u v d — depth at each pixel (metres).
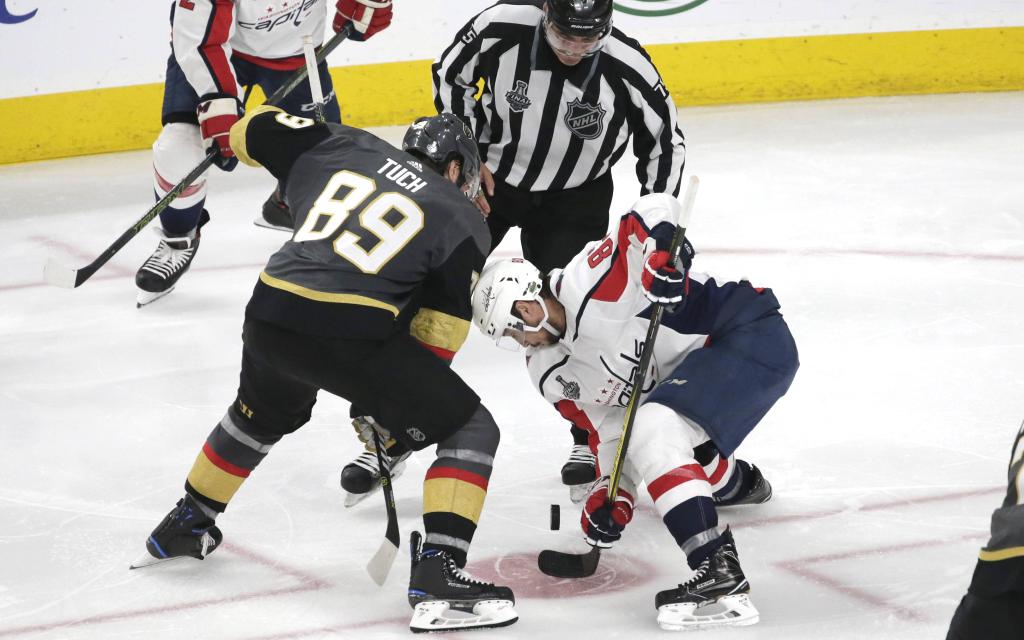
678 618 9.91
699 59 33.72
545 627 10.12
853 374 15.85
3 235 23.59
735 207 24.56
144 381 16.33
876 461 13.31
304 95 20.80
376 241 10.12
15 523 12.29
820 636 9.80
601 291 10.47
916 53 34.72
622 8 32.75
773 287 19.59
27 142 29.22
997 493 12.42
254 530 12.12
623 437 10.32
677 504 9.98
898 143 29.45
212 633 10.12
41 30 28.69
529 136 14.70
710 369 10.49
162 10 29.69
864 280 19.80
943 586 10.61
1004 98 34.28
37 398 15.77
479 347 17.69
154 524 12.26
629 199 25.70
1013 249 21.28
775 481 12.92
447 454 10.22
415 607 10.00
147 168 28.59
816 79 34.47
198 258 22.16
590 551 11.08
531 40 14.17
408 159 10.68
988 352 16.47
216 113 17.16
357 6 18.22
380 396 10.12
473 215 10.41
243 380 10.80
